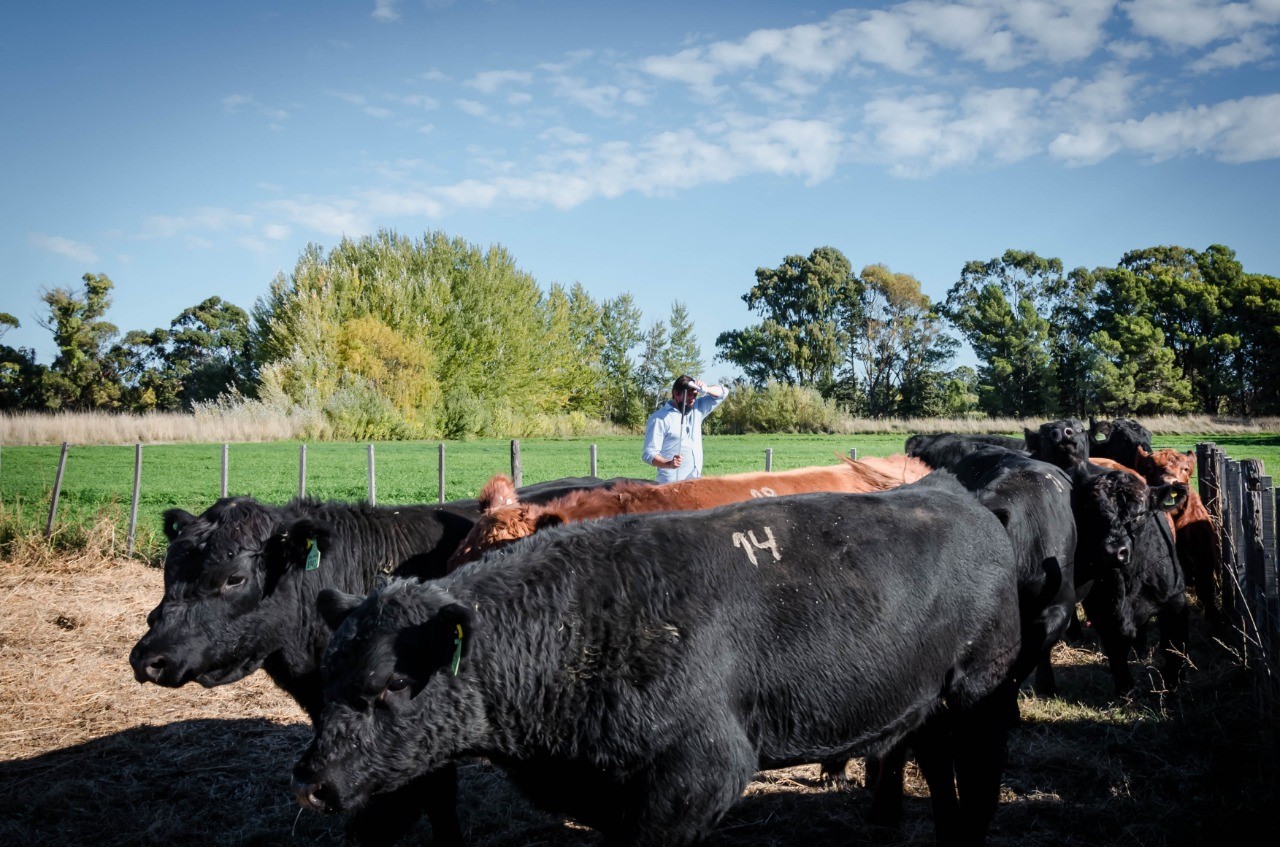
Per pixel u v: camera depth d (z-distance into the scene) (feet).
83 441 139.64
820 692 12.26
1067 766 19.11
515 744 11.62
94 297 259.19
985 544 14.38
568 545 12.35
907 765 19.71
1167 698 22.76
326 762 10.55
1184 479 30.99
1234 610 26.63
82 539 45.52
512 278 206.18
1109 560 21.74
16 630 31.55
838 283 278.26
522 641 11.43
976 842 14.35
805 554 12.72
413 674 10.76
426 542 17.22
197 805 18.40
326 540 15.07
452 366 187.73
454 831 15.56
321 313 169.89
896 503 14.08
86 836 17.03
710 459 106.63
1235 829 15.42
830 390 272.31
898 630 12.82
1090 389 219.82
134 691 25.49
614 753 11.19
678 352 257.55
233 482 79.46
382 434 157.99
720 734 11.41
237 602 15.08
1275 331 213.46
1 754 20.95
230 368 245.24
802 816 17.25
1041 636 19.45
